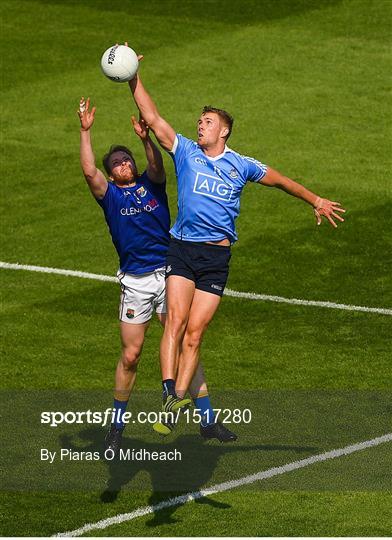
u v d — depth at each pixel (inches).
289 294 1921.8
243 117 2659.9
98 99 2753.4
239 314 1846.7
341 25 3127.5
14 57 2967.5
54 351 1711.4
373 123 2637.8
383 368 1652.3
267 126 2618.1
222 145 1334.9
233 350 1717.5
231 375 1633.9
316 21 3149.6
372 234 2142.0
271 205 2263.8
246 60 2942.9
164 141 1336.1
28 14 3208.7
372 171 2416.3
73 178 2388.0
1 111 2696.9
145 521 1248.2
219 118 1326.3
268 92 2780.5
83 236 2156.7
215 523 1239.5
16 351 1707.7
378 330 1785.2
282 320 1824.6
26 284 1964.8
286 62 2928.2
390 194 2309.3
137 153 2501.2
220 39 3056.1
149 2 3284.9
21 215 2245.3
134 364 1406.3
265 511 1267.2
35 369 1649.9
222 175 1325.0
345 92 2778.1
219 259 1331.2
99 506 1283.2
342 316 1838.1
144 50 2999.5
